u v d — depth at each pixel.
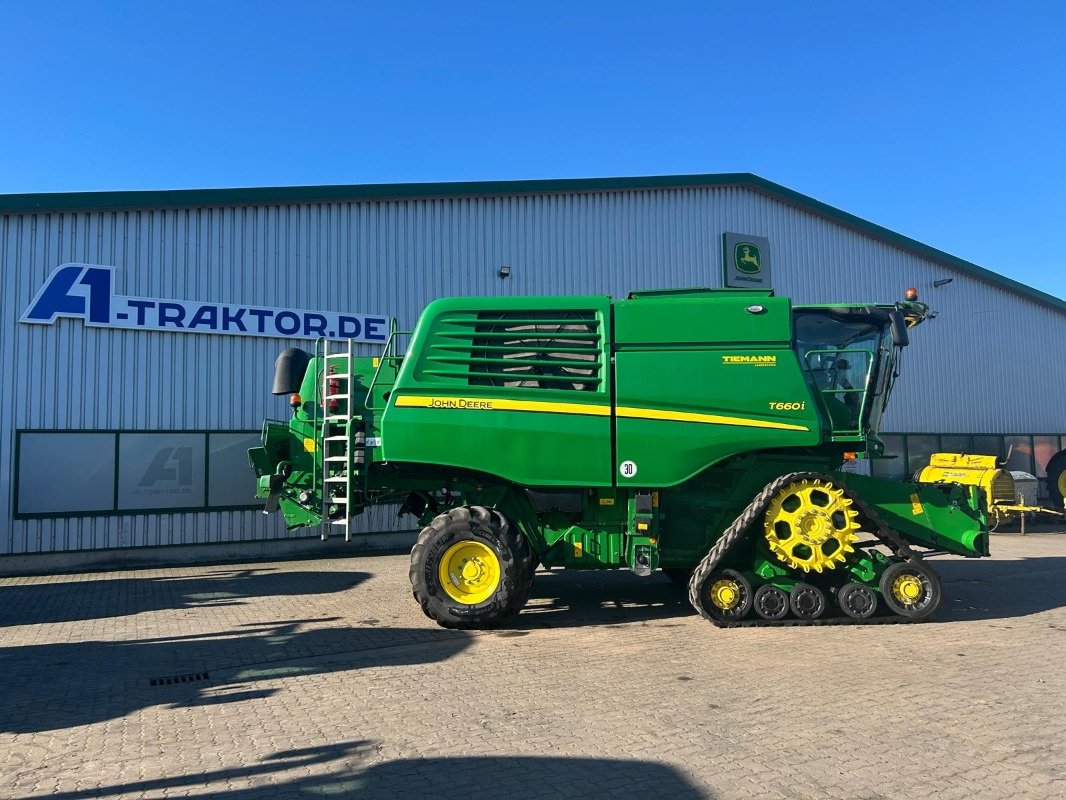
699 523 7.85
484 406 7.32
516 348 7.39
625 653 6.39
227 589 9.90
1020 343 22.09
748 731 4.52
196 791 3.79
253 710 5.06
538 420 7.28
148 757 4.25
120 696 5.43
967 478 16.50
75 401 11.70
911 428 19.84
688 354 7.32
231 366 12.76
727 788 3.75
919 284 20.34
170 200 12.30
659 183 16.44
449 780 3.88
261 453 8.73
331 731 4.63
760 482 7.80
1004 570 10.97
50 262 11.66
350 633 7.33
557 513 7.79
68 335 11.73
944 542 7.75
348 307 13.67
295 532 13.06
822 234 18.84
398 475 8.12
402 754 4.24
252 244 13.01
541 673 5.82
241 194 12.80
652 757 4.14
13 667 6.24
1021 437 21.69
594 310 7.42
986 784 3.76
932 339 20.45
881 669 5.82
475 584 7.31
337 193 13.55
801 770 3.95
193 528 12.33
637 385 7.29
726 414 7.26
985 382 21.25
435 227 14.48
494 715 4.86
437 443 7.28
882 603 7.45
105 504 11.79
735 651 6.41
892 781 3.80
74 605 8.91
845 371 7.68
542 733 4.53
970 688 5.33
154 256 12.30
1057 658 6.13
